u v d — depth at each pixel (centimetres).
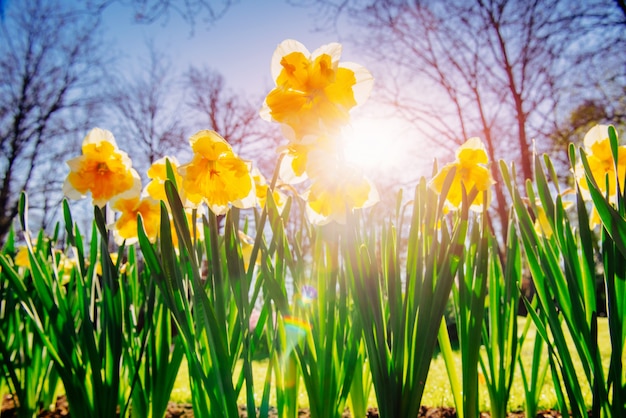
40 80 466
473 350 46
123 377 56
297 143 40
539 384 56
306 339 48
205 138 42
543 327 48
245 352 42
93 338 49
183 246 49
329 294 47
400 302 46
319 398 47
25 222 51
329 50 42
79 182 51
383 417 42
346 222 44
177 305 43
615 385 40
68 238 51
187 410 73
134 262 60
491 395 52
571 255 44
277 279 47
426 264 43
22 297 50
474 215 48
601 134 50
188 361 47
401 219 53
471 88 423
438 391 82
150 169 54
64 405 76
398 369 43
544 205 47
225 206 43
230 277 43
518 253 54
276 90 41
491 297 53
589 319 43
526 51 392
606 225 39
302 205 54
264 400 44
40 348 64
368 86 43
